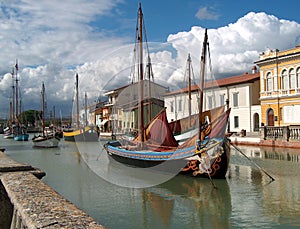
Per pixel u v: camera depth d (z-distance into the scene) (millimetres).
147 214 9211
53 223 3416
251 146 29609
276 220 8531
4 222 6266
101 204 10469
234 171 16016
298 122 33719
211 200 10664
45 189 5176
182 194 11609
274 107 36406
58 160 23984
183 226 8320
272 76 36688
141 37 13578
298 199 10562
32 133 86125
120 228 8266
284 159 20156
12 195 4871
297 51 33781
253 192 11633
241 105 40750
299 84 33812
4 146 40500
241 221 8602
